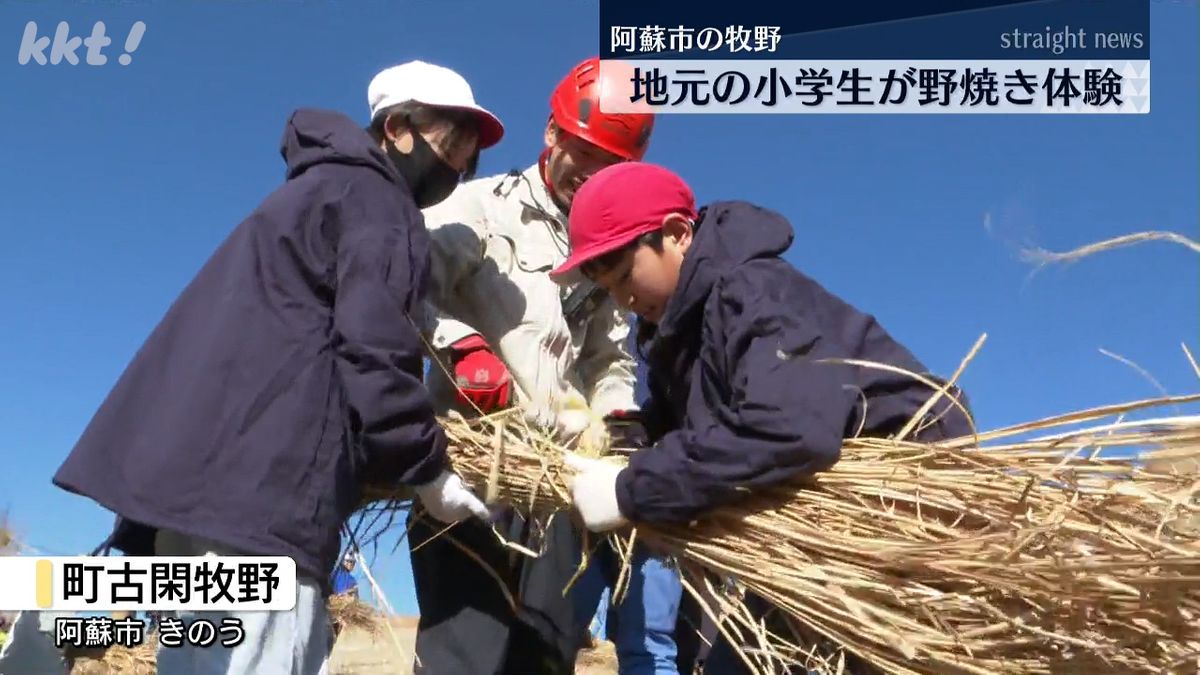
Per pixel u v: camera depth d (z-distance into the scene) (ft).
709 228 8.14
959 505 7.18
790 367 7.34
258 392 7.35
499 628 9.27
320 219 7.75
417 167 8.77
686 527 7.95
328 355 7.63
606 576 10.25
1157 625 6.40
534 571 9.57
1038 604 6.69
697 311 8.14
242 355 7.39
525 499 8.41
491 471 8.32
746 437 7.33
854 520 7.47
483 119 9.11
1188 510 6.43
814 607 7.41
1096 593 6.42
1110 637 6.52
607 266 8.48
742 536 7.75
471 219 9.98
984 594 6.97
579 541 9.76
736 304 7.69
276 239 7.64
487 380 9.02
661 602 12.30
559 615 9.62
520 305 9.95
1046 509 6.85
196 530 7.06
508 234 10.09
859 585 7.20
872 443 7.70
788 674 7.61
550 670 9.65
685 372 8.59
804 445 7.18
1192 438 6.62
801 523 7.56
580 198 8.61
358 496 7.92
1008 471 7.15
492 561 9.42
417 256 7.95
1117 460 6.89
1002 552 6.67
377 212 7.85
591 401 10.82
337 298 7.59
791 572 7.45
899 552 7.07
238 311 7.49
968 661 6.92
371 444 7.48
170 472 7.12
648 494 7.66
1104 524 6.48
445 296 9.91
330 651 8.70
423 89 8.73
